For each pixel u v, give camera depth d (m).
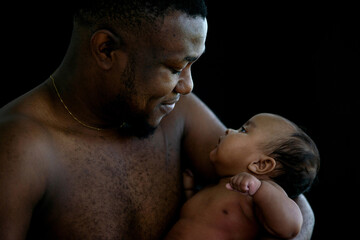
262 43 2.83
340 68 2.67
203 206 1.39
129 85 1.15
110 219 1.23
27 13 2.79
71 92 1.20
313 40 2.71
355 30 2.61
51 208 1.15
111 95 1.18
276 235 1.28
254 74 2.87
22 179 1.05
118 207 1.25
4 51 2.79
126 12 1.08
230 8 2.85
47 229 1.16
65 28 2.84
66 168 1.17
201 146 1.51
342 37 2.65
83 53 1.17
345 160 2.64
